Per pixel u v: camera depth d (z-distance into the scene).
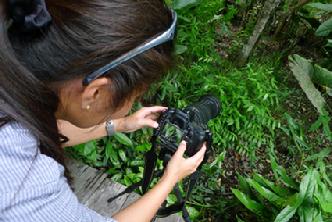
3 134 0.72
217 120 2.66
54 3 0.72
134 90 0.83
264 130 2.92
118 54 0.75
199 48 2.92
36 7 0.69
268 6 2.79
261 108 2.75
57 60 0.73
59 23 0.72
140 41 0.76
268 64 3.35
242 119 2.70
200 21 3.04
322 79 3.16
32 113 0.73
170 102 2.64
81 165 1.99
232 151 2.78
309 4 3.26
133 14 0.75
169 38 0.80
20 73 0.70
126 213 1.12
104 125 1.52
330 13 3.52
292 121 2.97
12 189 0.72
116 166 2.33
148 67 0.80
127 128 1.53
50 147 0.79
